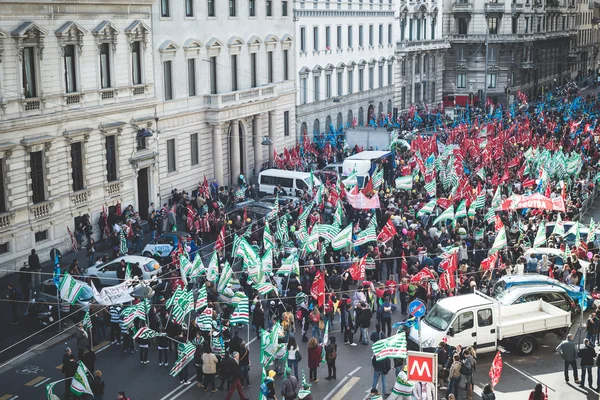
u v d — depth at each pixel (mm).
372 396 25891
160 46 56250
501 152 64688
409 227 44844
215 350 30500
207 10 61875
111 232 48562
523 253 41125
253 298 37719
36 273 39875
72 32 47188
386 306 33750
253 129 68812
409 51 104000
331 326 36094
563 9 148000
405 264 38094
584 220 52688
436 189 54375
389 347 27703
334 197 50062
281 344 29719
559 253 39750
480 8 121375
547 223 45125
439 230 45625
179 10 58438
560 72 149625
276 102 71188
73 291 32406
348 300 34031
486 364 31531
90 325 32438
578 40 163625
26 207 44594
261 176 61094
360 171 61625
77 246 48438
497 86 122938
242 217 51656
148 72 55125
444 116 95000
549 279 34969
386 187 58688
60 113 46469
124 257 41094
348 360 32375
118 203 52344
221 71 64125
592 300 36125
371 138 71625
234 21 65438
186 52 59469
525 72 128750
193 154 61875
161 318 33812
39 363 32656
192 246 44281
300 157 67750
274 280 37094
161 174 57500
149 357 33250
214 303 34344
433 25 113812
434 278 36688
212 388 29594
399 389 26156
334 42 84625
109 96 51219
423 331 31125
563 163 56031
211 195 59938
